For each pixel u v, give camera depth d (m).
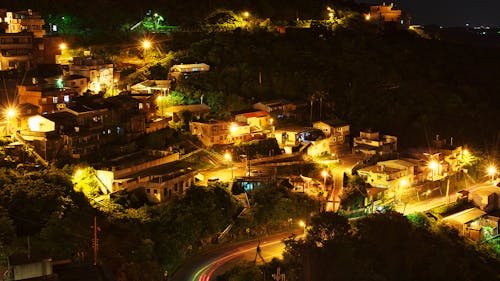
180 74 121.25
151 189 81.56
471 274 84.94
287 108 120.69
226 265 74.06
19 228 65.88
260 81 127.56
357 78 144.00
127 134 93.88
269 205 86.88
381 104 137.75
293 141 111.00
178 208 79.06
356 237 79.38
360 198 96.88
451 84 159.12
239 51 137.12
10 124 86.69
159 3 161.62
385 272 76.31
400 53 164.75
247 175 94.00
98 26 146.12
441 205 104.12
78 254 62.78
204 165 95.44
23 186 70.94
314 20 177.00
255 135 108.00
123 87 116.00
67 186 75.19
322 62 145.12
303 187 95.38
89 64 111.81
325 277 69.06
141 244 69.88
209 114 109.94
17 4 144.38
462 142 135.12
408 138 131.38
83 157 85.88
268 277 68.44
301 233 85.38
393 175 104.00
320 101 127.38
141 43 139.62
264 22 162.00
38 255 52.09
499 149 137.38
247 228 83.38
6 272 50.53
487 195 106.00
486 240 98.69
